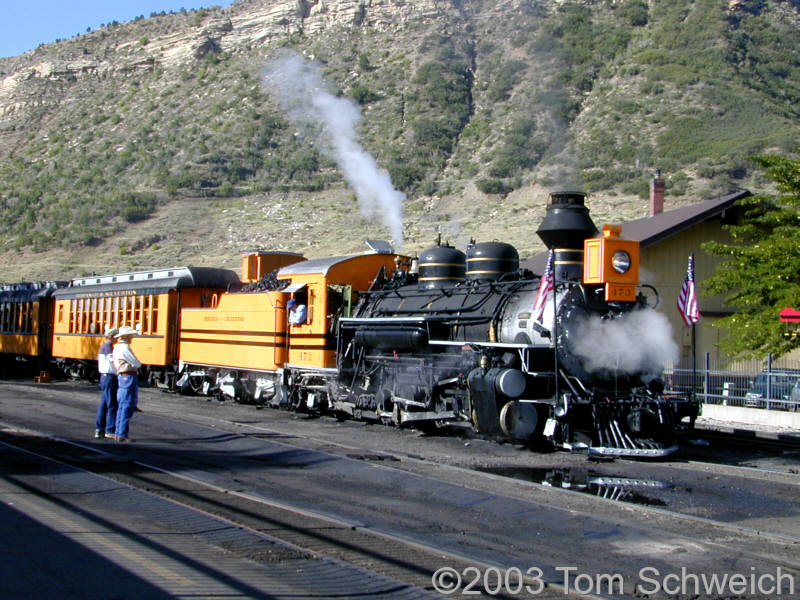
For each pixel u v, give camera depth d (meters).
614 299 13.11
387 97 85.75
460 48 91.00
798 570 7.27
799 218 18.42
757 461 13.79
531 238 50.00
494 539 8.20
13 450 12.43
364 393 16.94
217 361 21.53
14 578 6.29
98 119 105.81
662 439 13.39
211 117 93.12
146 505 9.05
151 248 66.94
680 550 7.86
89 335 27.20
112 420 14.41
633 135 68.44
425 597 6.30
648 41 84.88
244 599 6.03
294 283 19.05
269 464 12.18
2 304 33.59
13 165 99.69
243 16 111.69
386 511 9.32
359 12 101.56
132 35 128.25
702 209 24.81
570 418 12.98
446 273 16.69
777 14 92.75
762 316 17.56
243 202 74.12
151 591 6.11
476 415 13.73
